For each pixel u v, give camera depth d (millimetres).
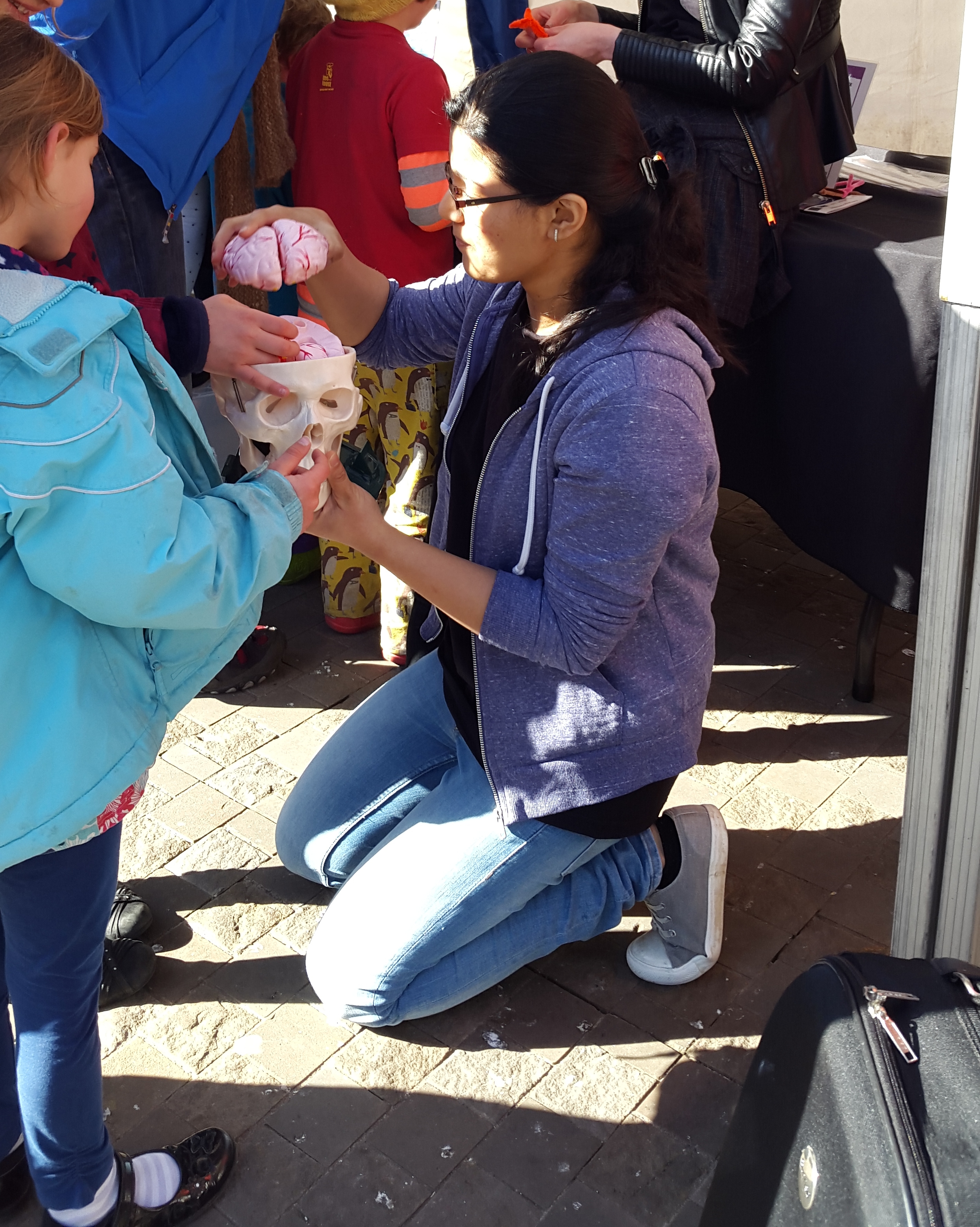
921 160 3279
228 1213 1707
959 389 1567
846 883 2299
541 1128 1823
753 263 2500
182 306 1431
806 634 3096
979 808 1703
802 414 2623
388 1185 1741
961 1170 1032
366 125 2535
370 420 2838
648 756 1782
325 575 3029
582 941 2086
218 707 2801
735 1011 2027
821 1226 1134
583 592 1615
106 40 2410
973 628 1630
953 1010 1189
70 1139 1511
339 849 2154
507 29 3055
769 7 2275
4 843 1227
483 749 1812
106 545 1132
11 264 1141
